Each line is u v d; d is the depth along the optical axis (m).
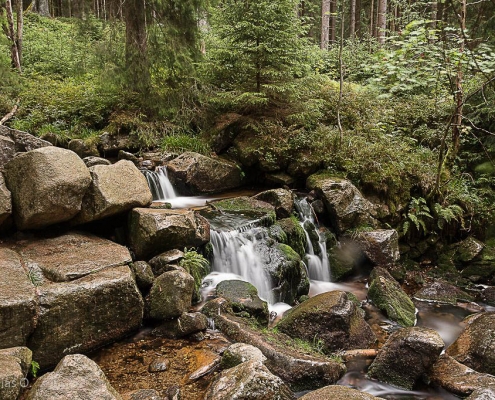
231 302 5.78
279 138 9.99
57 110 10.38
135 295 5.10
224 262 6.91
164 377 4.45
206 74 10.76
